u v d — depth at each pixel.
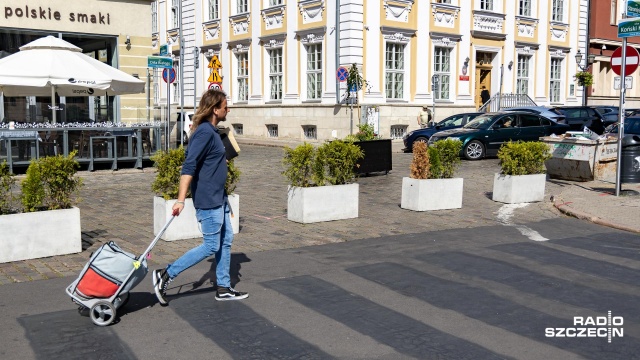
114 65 19.78
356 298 6.25
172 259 7.73
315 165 10.17
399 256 7.89
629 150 12.59
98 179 15.09
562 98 35.41
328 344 5.11
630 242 8.80
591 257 7.91
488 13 30.94
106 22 19.38
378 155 16.09
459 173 16.91
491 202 12.21
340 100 27.03
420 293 6.41
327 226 9.77
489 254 7.99
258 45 30.88
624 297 6.33
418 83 28.69
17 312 5.84
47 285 6.66
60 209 7.89
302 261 7.65
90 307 5.48
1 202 7.61
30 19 18.06
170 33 36.91
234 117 32.47
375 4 26.91
